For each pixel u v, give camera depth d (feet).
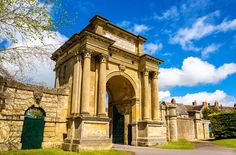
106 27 95.96
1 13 34.04
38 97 75.41
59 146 76.69
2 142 64.95
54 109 79.46
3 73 37.70
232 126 133.69
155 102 103.09
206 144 108.88
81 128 71.56
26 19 36.19
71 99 82.48
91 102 81.66
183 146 92.22
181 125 139.44
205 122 162.40
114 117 113.91
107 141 76.48
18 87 71.05
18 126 69.67
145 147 88.58
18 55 35.19
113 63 96.02
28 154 58.13
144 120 97.55
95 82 84.48
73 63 87.04
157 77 107.76
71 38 87.66
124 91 108.47
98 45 84.12
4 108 67.46
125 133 103.96
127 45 104.22
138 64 106.52
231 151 77.15
